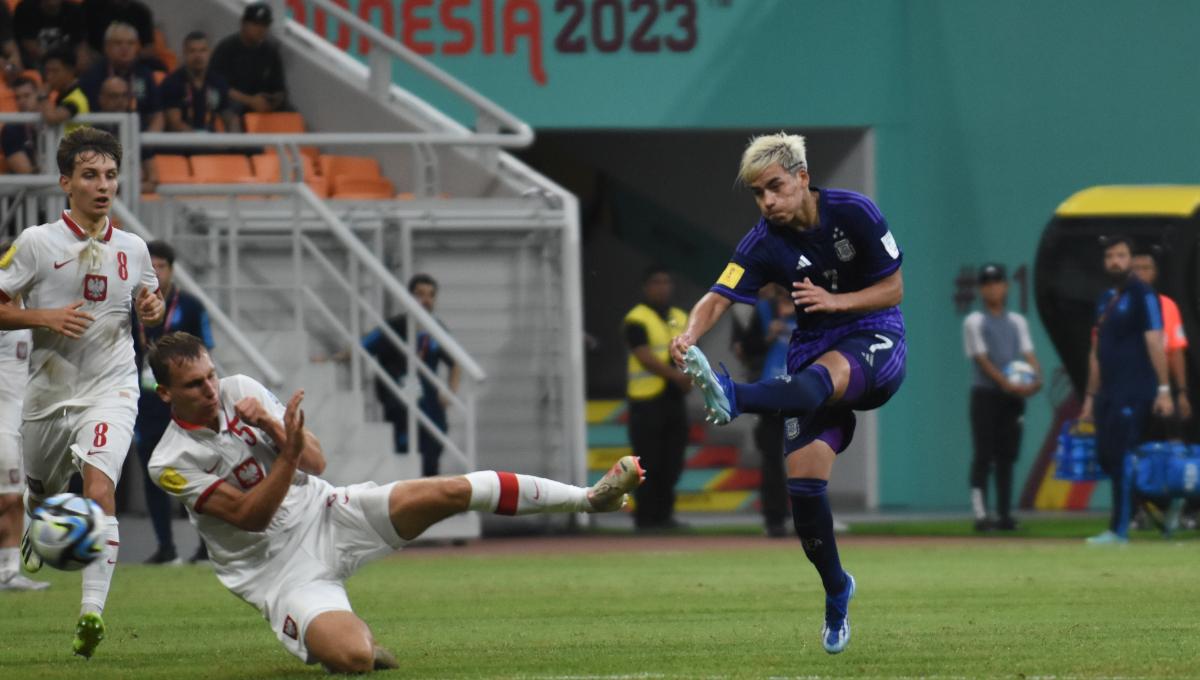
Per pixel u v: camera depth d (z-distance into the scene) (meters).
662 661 21.45
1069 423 67.75
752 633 25.09
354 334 48.03
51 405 24.31
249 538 19.44
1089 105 68.81
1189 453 48.69
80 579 36.84
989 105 69.00
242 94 58.38
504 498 19.45
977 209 68.94
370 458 47.38
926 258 69.06
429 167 58.75
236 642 24.48
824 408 21.06
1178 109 68.62
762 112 67.88
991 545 46.28
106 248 24.42
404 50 57.78
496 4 66.19
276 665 21.36
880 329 21.33
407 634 25.39
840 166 70.25
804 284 20.73
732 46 67.69
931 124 69.00
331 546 19.72
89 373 24.38
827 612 21.28
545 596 32.12
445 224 54.34
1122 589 32.22
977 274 68.69
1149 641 23.45
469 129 66.06
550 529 54.88
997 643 23.33
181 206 51.84
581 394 54.88
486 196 58.19
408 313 47.25
